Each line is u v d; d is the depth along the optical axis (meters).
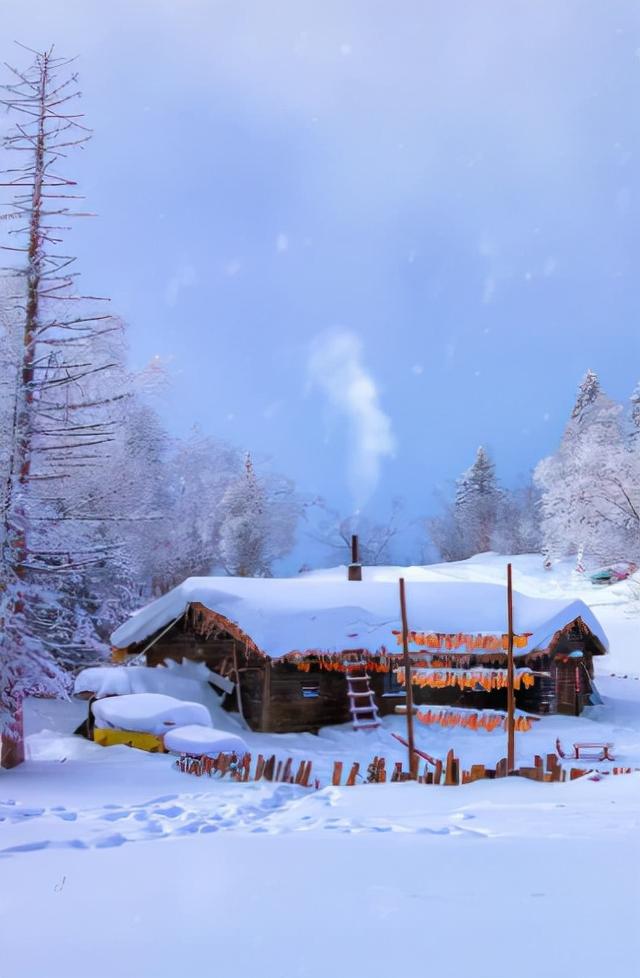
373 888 4.89
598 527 65.75
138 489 36.94
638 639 43.66
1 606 17.55
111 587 34.00
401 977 3.29
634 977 3.22
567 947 3.61
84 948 3.76
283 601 27.33
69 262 19.31
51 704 30.72
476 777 13.80
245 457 63.59
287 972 3.37
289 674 26.42
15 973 3.44
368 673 27.48
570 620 28.06
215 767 16.23
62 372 20.86
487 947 3.64
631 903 4.38
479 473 105.00
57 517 19.64
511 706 15.47
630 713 30.03
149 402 38.47
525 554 87.06
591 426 69.19
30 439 18.91
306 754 21.80
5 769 17.09
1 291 19.83
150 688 25.61
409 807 10.34
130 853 6.52
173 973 3.39
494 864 5.59
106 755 20.69
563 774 13.63
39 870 5.88
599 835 6.95
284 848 6.52
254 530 59.44
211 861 6.03
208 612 27.11
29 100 19.30
